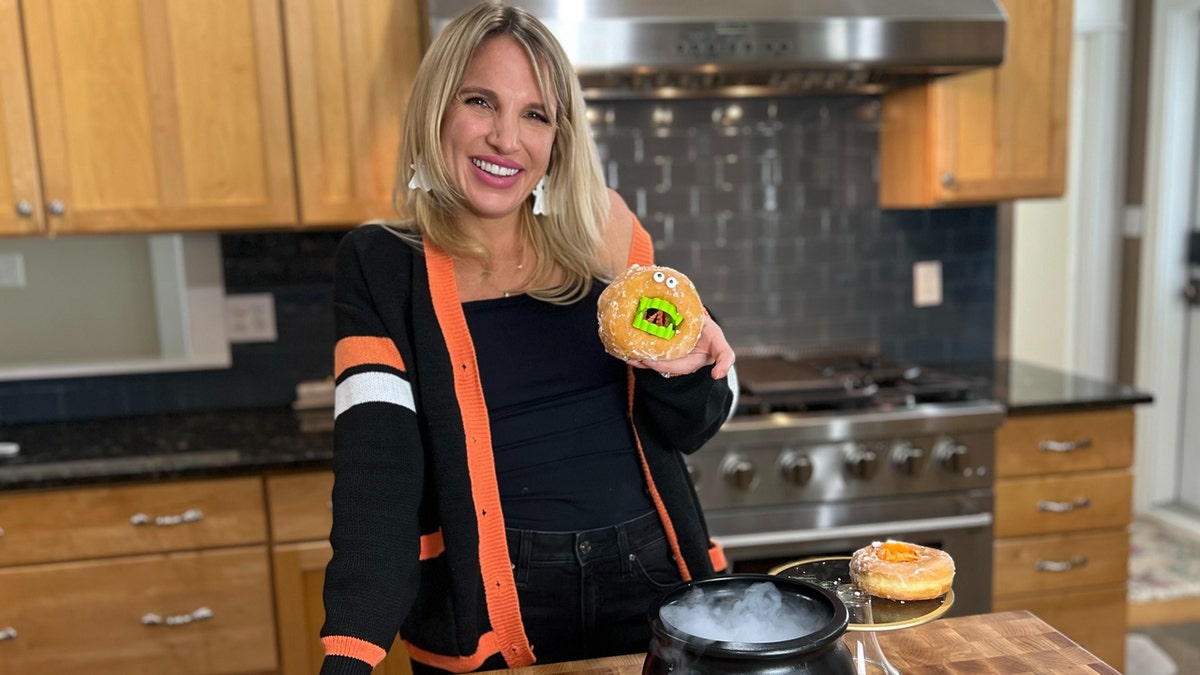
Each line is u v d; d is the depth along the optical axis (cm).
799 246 272
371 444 100
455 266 114
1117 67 340
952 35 215
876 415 214
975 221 281
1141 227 344
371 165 214
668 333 95
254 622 196
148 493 189
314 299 248
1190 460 354
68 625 189
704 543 120
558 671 93
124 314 246
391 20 210
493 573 110
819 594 80
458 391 109
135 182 206
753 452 212
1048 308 358
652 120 259
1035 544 228
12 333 240
